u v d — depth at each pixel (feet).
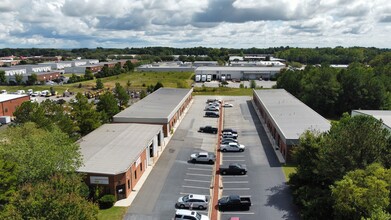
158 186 132.16
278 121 189.37
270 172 144.97
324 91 277.44
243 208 114.01
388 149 105.19
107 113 215.92
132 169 128.67
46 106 177.78
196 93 371.56
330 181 114.62
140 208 114.52
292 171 144.77
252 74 497.46
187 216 104.12
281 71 464.24
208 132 209.97
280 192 126.11
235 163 156.15
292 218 107.65
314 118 195.62
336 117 277.44
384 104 274.77
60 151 106.73
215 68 524.11
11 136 131.64
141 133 166.81
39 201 71.10
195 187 131.85
